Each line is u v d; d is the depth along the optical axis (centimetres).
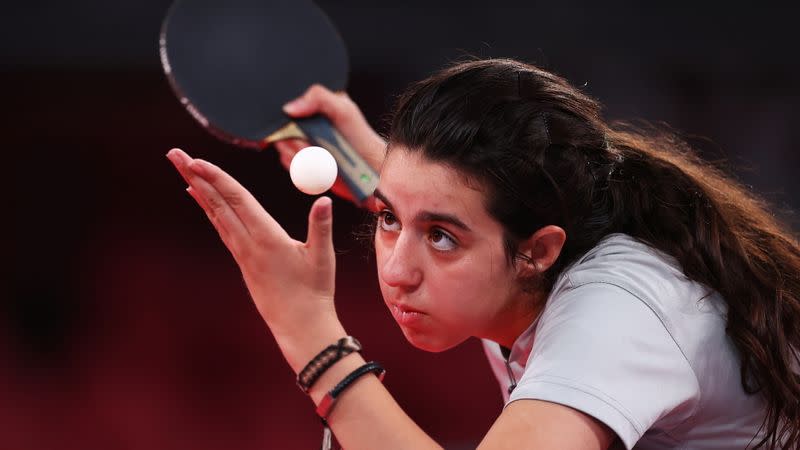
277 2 516
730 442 392
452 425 1047
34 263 1325
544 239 356
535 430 315
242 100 498
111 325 1220
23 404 1089
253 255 341
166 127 1452
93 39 1323
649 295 353
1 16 1292
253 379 1122
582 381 323
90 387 1117
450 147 337
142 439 1035
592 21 1312
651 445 393
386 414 335
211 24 507
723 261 387
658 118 1331
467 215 339
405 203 344
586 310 344
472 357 1138
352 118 507
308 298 344
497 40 1313
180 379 1122
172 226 1398
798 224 938
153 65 1373
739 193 448
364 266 1303
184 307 1245
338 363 340
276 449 1024
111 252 1345
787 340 393
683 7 1313
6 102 1418
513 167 342
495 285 351
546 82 376
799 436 389
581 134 372
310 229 337
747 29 1323
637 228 392
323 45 519
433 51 1317
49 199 1418
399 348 1152
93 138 1445
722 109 1337
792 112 1330
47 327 1219
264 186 1431
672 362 345
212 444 1033
